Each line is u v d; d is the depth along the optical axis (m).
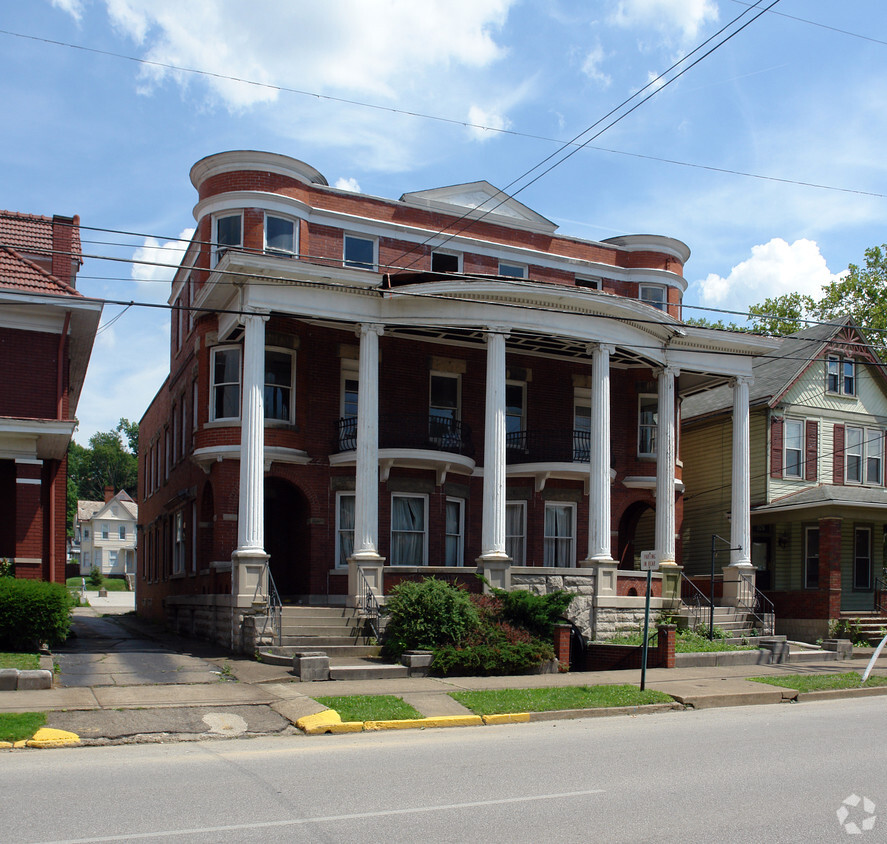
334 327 24.67
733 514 27.83
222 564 23.50
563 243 29.72
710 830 7.87
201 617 24.66
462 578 23.47
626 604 24.31
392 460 24.86
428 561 25.66
